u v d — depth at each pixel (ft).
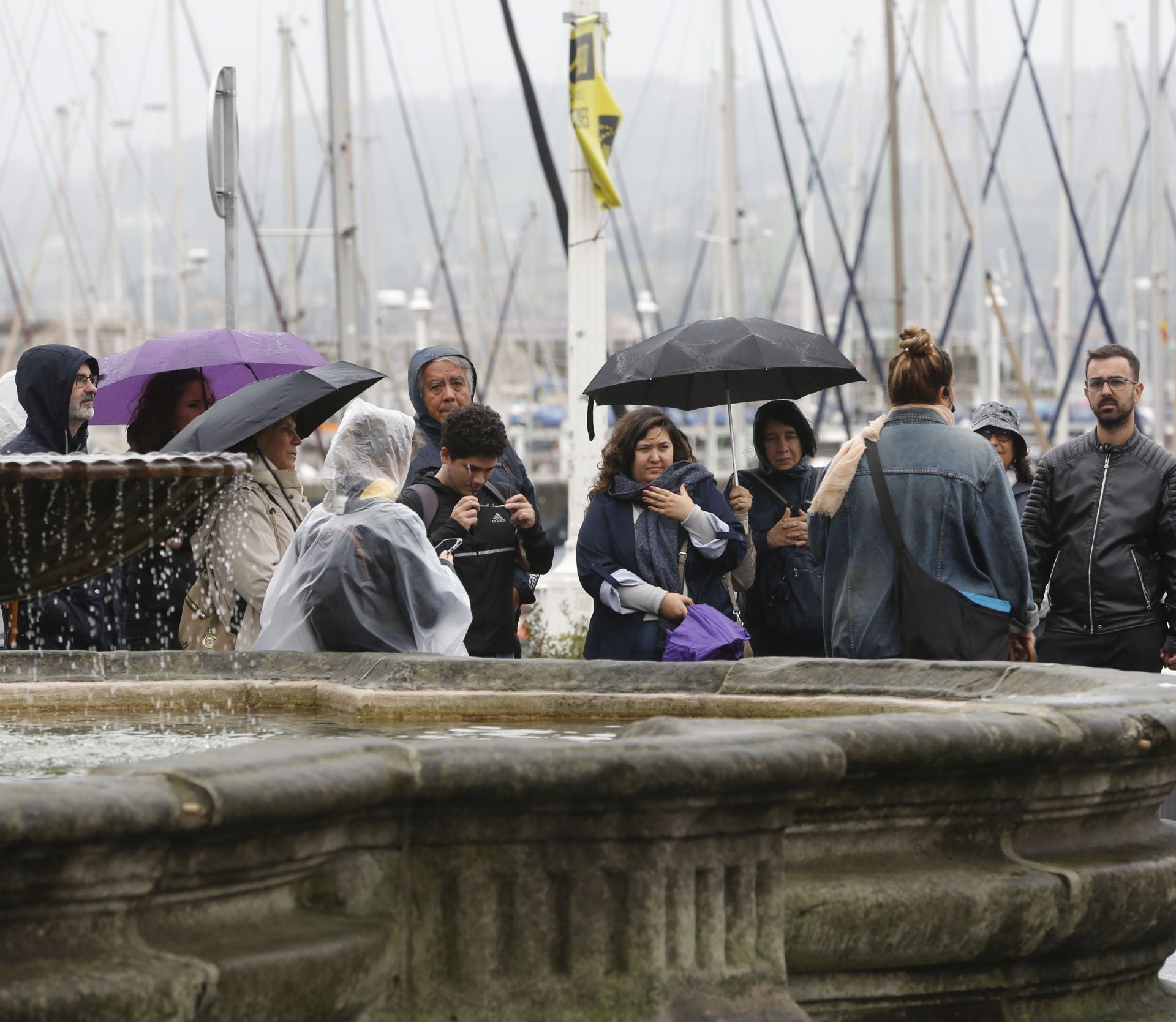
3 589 36.52
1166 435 301.02
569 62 98.32
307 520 46.98
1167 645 61.77
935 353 48.34
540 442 507.30
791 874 26.03
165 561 51.39
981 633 45.65
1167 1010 29.99
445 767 23.02
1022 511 67.36
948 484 46.68
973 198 286.05
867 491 47.21
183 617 51.11
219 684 42.68
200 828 20.43
